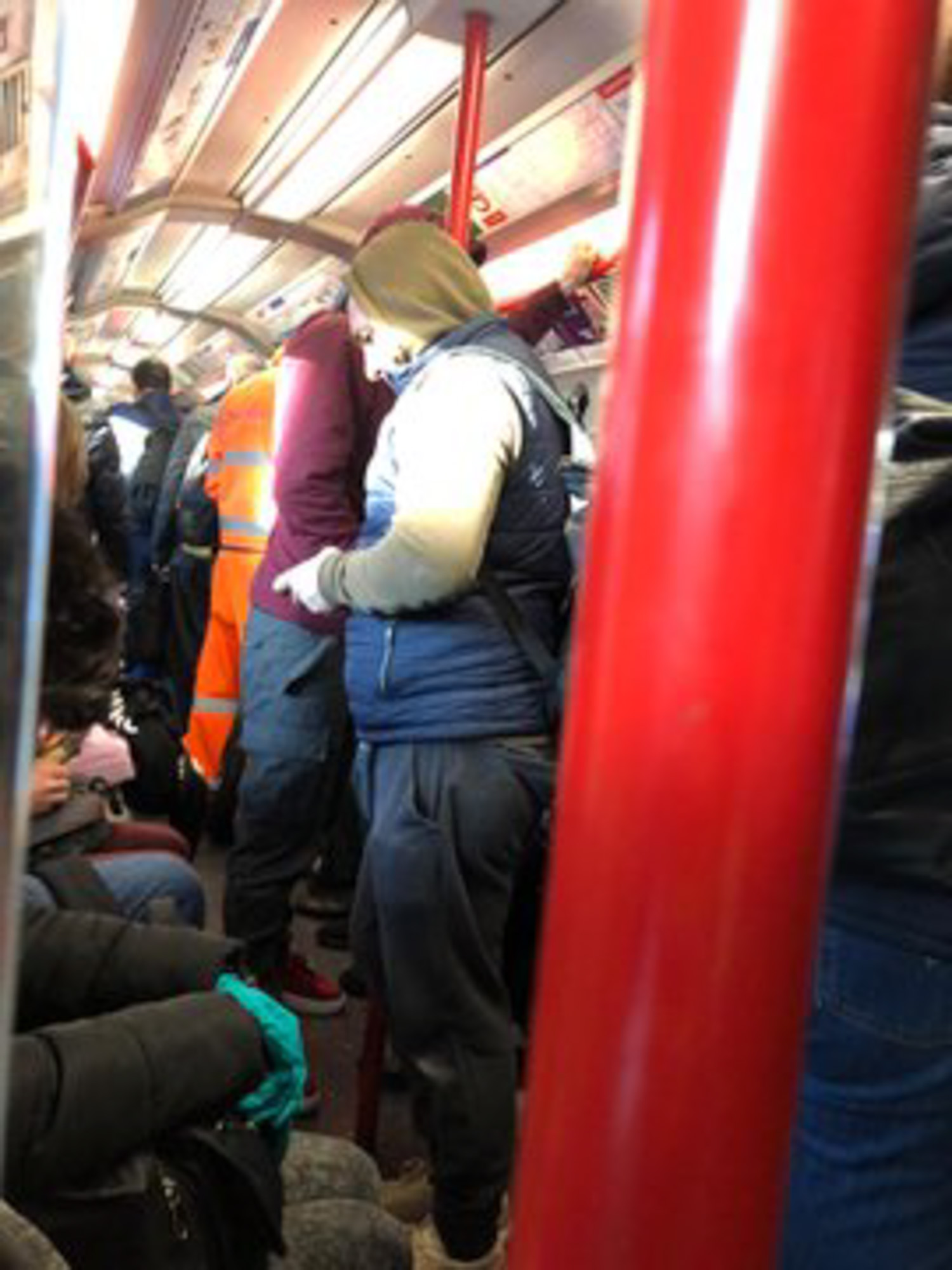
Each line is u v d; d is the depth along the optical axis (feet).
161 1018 3.78
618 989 1.24
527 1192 1.33
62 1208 3.37
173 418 17.20
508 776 5.69
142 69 10.26
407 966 5.76
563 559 5.93
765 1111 1.26
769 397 1.14
